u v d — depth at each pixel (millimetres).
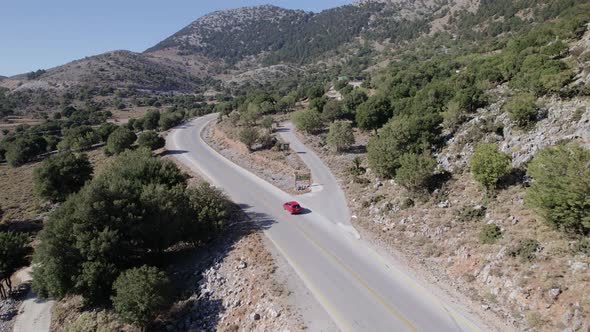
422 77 78812
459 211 27984
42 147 84688
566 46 45969
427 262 25203
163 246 29797
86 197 27422
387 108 57438
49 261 25094
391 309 20766
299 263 26391
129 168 39000
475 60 76625
